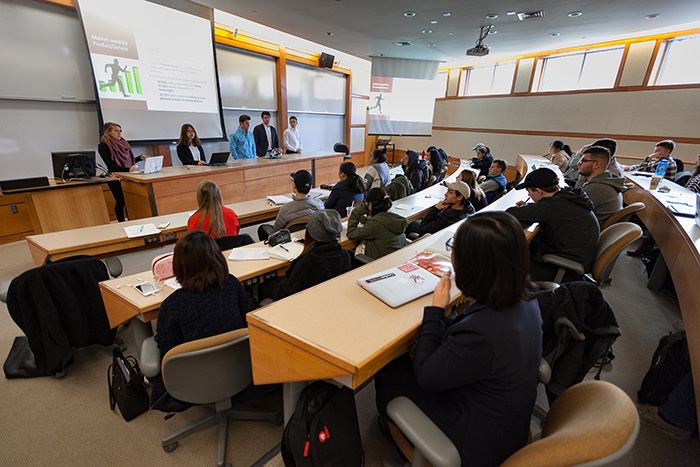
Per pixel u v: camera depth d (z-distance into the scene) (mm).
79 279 1723
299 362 877
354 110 9469
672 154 6082
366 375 794
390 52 7586
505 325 772
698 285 1664
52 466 1375
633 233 1747
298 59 7164
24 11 3506
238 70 6086
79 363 1974
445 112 9586
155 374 1258
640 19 4703
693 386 1447
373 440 1495
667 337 1673
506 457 830
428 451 770
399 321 949
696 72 5707
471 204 2627
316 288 1132
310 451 968
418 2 4207
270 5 4480
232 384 1279
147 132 4734
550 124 7613
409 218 2896
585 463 570
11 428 1540
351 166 3102
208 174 4184
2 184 2963
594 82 6863
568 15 4562
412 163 4590
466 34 5699
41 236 2246
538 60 7496
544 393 1776
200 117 5395
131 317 1511
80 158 3467
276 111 7082
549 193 2088
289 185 5516
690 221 2297
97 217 3607
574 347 1271
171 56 4824
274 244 2092
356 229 2229
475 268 789
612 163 3959
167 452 1442
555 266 2025
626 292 2936
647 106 6238
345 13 4734
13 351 1982
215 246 1288
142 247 2412
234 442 1494
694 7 4176
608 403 675
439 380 793
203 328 1269
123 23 4234
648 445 1501
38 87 3713
